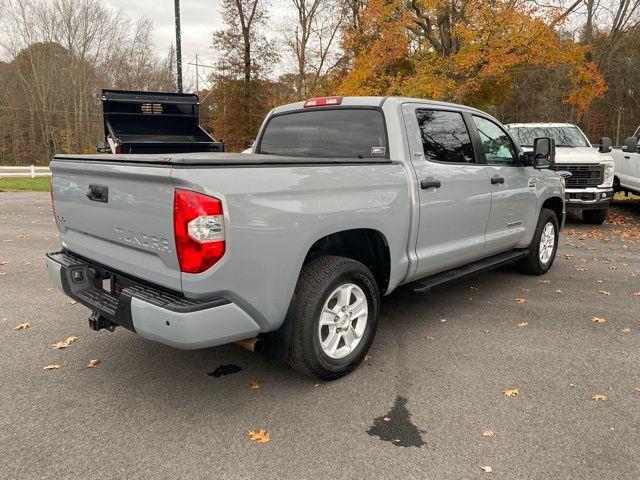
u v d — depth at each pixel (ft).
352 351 11.99
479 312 16.63
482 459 8.90
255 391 11.30
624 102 118.83
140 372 12.19
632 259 24.79
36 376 11.93
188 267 8.95
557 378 11.94
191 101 42.78
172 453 9.02
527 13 53.01
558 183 21.09
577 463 8.80
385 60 63.00
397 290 14.19
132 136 41.83
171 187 8.99
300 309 10.75
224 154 12.43
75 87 152.05
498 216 17.06
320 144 15.01
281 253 9.93
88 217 11.33
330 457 8.93
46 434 9.56
